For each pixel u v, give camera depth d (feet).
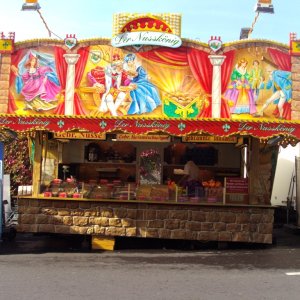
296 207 48.06
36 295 20.84
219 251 34.83
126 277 24.93
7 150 56.54
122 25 39.78
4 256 31.71
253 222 35.17
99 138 41.04
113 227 35.68
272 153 45.98
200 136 40.16
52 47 40.27
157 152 42.91
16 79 40.29
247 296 20.94
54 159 42.91
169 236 35.37
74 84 40.04
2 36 40.40
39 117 33.83
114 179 43.83
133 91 39.81
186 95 39.58
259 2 40.16
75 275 25.32
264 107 39.29
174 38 39.42
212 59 39.55
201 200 35.73
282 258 31.58
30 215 36.32
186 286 22.84
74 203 36.09
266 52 39.55
